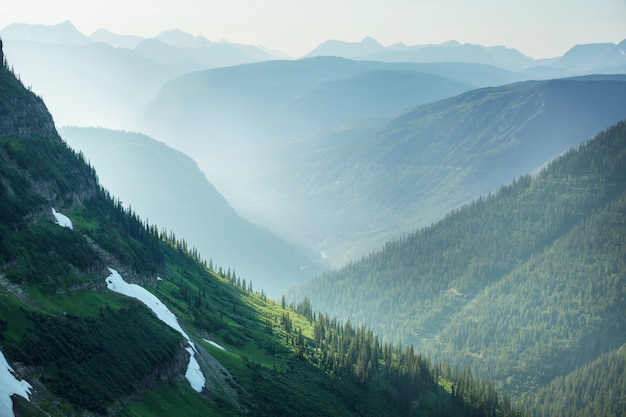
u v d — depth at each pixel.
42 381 164.50
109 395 175.62
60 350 176.12
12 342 165.62
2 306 174.12
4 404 145.25
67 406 162.12
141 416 181.75
